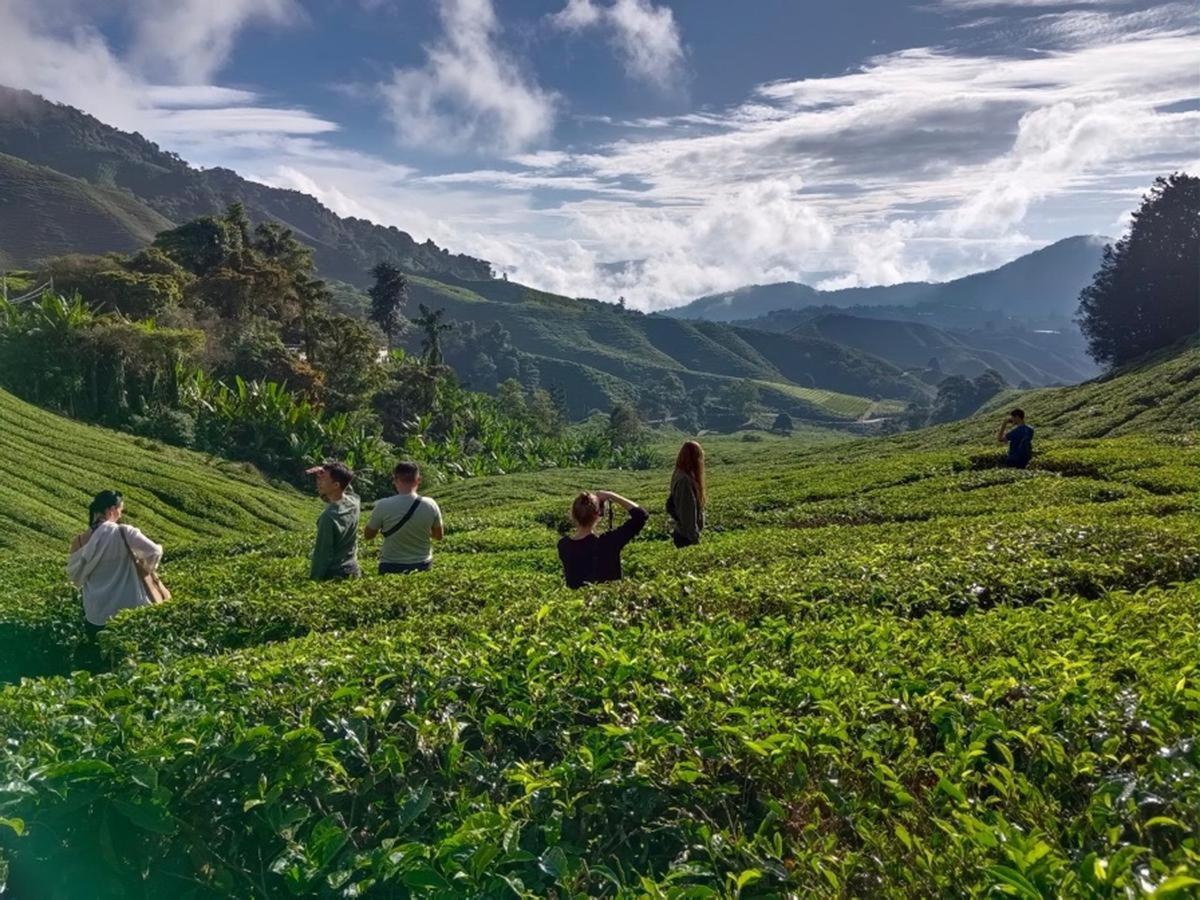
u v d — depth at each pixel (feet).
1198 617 20.84
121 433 163.43
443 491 146.51
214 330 237.25
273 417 179.22
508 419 290.76
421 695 17.06
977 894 10.28
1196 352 180.24
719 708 15.69
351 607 30.48
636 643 20.13
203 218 302.04
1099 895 9.59
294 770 14.53
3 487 106.42
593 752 14.29
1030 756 13.97
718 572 31.58
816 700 16.02
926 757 14.25
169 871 14.21
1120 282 256.11
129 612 31.22
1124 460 71.10
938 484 69.56
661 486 126.93
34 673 35.58
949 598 26.76
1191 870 9.74
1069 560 29.96
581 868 12.75
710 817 13.84
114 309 219.61
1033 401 214.90
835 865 12.06
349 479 36.47
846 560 32.17
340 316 264.11
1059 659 16.47
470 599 31.22
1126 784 12.11
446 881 11.89
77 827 14.15
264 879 13.91
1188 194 242.99
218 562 53.16
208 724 15.14
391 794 14.98
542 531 63.16
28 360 163.02
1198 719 14.02
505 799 14.52
